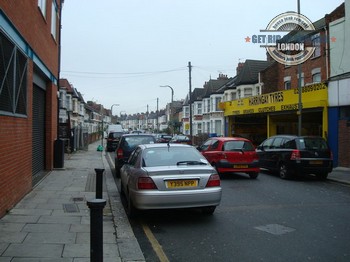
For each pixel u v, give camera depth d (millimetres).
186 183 6957
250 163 13422
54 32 14727
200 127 52094
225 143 13477
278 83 27750
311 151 13148
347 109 16422
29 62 9234
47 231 6055
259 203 9016
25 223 6488
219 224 7035
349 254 5309
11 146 7375
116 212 7934
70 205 8008
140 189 6844
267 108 23172
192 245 5777
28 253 5004
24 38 8383
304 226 6863
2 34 6492
